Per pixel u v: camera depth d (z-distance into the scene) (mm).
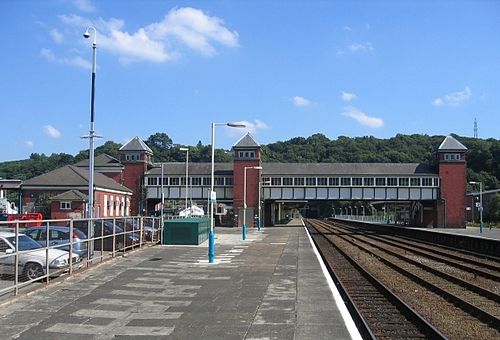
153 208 96562
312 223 108312
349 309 13352
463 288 17531
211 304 12477
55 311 11383
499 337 10469
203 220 36625
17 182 71188
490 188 129500
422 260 28844
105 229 22000
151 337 9305
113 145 154625
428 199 88938
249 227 81062
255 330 9859
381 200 91875
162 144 169500
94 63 26844
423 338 10289
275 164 94938
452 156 88562
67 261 16141
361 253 33438
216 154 154625
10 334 9367
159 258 23203
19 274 13938
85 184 68375
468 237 39406
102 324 10266
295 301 12930
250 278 17172
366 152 185125
